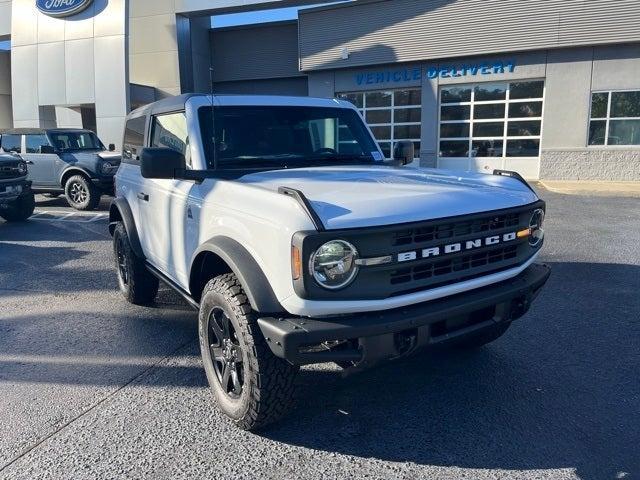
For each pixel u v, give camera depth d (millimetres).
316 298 2652
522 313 3418
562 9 16781
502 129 18750
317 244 2600
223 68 25172
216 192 3445
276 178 3555
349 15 19734
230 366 3268
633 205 12258
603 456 2957
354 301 2711
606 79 17000
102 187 12820
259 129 4250
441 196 3088
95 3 20844
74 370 4156
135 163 5250
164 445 3129
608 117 17234
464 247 3010
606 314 5160
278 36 24094
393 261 2764
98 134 21328
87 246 8883
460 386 3781
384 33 19312
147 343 4672
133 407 3574
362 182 3420
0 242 9250
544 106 17797
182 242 3949
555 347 4426
